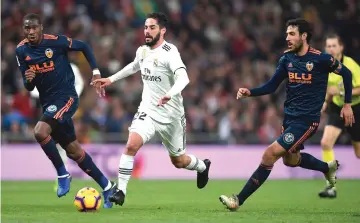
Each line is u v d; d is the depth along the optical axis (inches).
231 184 1873.8
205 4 2837.1
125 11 2716.5
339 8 2768.2
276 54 2691.9
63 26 2539.4
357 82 1387.8
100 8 2674.7
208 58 2620.6
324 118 2235.5
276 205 1236.5
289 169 2197.3
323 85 1071.6
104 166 2070.6
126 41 2564.0
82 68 2308.1
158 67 1096.8
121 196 1058.1
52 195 1466.5
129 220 941.2
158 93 1109.7
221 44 2701.8
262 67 2591.0
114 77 1163.9
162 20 1104.2
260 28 2790.4
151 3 2765.7
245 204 1258.6
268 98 2416.3
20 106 2178.9
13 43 2484.0
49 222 916.0
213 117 2284.7
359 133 1446.9
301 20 1061.8
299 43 1059.3
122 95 2343.8
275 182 1988.2
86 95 2267.5
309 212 1082.7
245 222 930.7
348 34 2669.8
